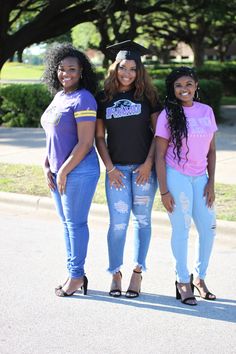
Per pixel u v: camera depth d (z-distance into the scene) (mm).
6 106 16656
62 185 4574
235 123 16750
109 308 4562
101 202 7551
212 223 4617
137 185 4637
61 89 4824
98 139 4691
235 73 31953
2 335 4078
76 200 4617
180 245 4590
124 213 4680
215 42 44156
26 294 4844
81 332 4133
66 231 4777
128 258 5820
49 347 3895
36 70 59844
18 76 48812
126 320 4344
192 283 4773
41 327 4207
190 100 4469
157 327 4223
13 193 8172
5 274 5328
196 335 4094
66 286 4789
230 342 3988
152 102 4625
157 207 7270
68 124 4512
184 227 4551
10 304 4625
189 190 4504
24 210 7793
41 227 6980
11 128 16141
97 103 4648
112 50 4750
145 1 22734
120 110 4551
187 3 22484
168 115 4438
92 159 4660
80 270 4773
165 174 4504
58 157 4602
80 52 4656
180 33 35438
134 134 4570
